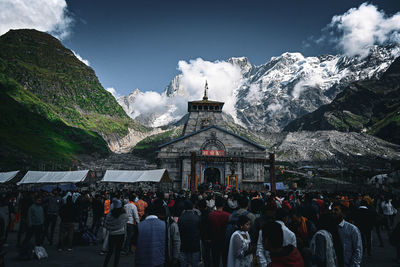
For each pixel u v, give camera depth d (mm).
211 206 15477
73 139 133875
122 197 18750
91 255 13609
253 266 7328
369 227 13469
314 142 134375
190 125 71875
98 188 46719
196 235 9023
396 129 176875
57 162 91688
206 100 75000
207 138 46594
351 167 88438
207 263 9898
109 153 145875
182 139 46500
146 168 90812
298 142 134000
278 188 43906
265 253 6805
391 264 12453
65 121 164875
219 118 72938
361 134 157875
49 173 29906
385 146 145375
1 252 9883
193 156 38594
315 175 74062
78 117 185375
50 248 14961
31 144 100688
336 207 10219
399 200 23297
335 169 81875
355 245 7973
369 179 63688
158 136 198000
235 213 9055
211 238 9523
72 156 109312
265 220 8297
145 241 7523
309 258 6996
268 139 189500
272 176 36781
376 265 12297
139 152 163625
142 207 15172
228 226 8883
